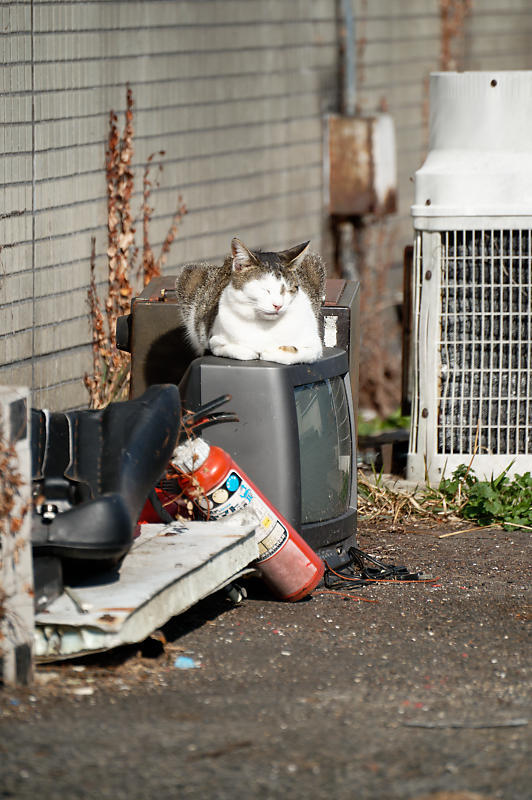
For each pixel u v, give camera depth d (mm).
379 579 9570
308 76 19172
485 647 7852
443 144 12602
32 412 7934
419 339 12641
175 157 15391
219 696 6750
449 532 11328
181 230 15586
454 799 5438
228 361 9109
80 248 13148
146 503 8891
